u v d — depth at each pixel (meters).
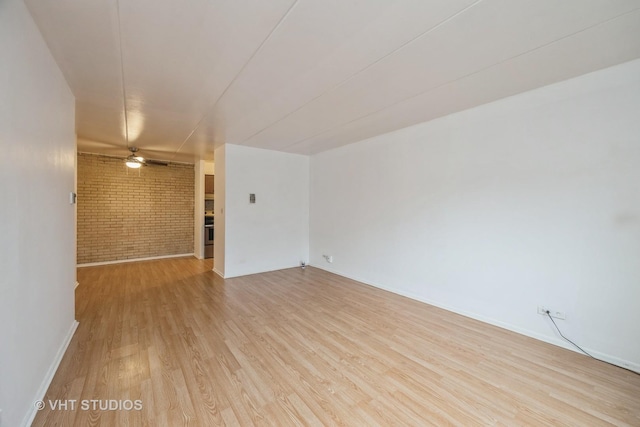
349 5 1.40
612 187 2.07
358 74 2.15
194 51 1.84
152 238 6.05
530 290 2.50
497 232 2.71
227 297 3.55
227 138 4.14
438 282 3.25
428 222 3.34
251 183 4.73
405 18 1.50
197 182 6.15
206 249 6.17
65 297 2.26
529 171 2.49
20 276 1.38
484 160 2.80
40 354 1.66
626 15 1.47
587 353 2.20
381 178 3.96
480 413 1.57
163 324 2.71
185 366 2.00
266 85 2.33
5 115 1.23
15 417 1.31
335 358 2.14
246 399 1.67
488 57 1.91
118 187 5.62
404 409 1.60
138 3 1.40
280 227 5.12
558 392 1.76
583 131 2.19
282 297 3.58
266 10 1.45
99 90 2.43
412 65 2.01
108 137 4.05
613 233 2.08
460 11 1.45
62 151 2.18
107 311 3.02
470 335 2.53
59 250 2.10
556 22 1.54
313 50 1.82
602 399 1.69
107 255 5.54
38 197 1.64
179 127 3.54
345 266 4.62
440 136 3.19
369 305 3.30
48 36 1.67
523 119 2.51
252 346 2.31
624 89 2.01
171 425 1.45
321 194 5.17
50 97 1.86
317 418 1.52
